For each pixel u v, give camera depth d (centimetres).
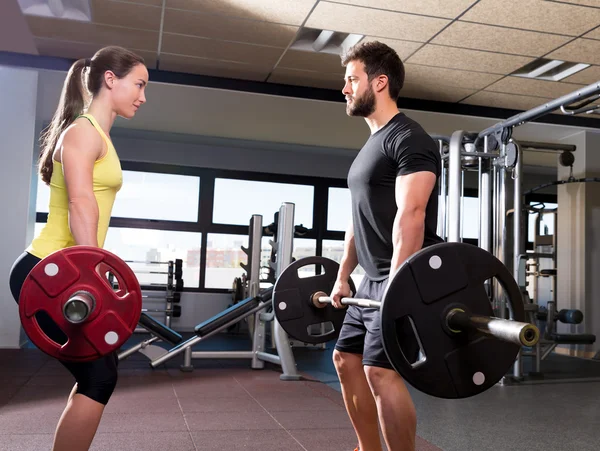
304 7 378
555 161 720
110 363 132
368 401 169
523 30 399
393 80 161
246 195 758
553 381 426
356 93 161
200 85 510
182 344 425
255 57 469
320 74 502
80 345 122
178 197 740
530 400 353
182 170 737
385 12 380
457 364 125
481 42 421
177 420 272
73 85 146
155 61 486
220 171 747
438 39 419
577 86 504
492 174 456
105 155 138
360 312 162
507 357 129
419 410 314
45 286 120
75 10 409
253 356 440
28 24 422
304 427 265
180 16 399
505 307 413
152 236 732
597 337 582
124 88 144
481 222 441
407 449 145
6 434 237
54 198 137
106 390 130
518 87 513
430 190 145
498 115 569
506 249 434
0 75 514
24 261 135
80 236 126
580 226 594
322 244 769
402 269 123
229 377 400
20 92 515
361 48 162
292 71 497
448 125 591
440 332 125
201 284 742
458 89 523
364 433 170
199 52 463
